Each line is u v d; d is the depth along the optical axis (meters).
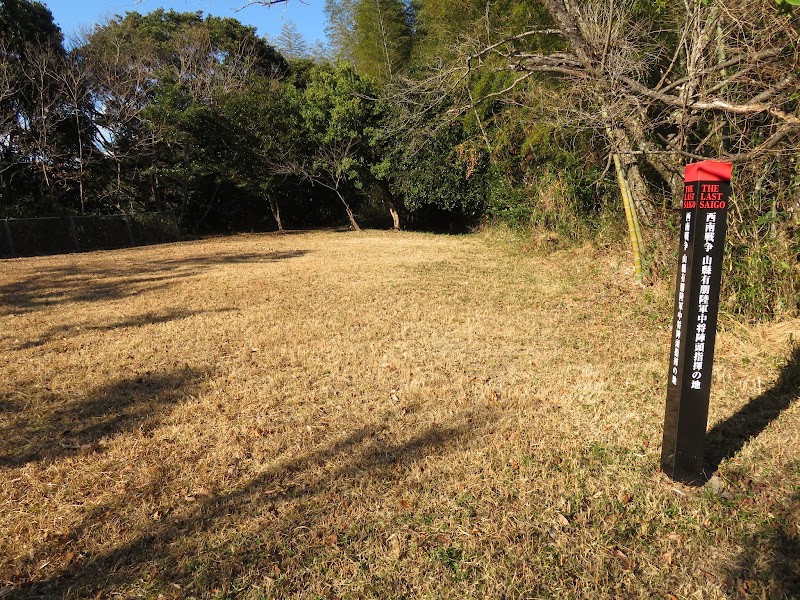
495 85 11.66
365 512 2.71
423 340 5.42
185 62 19.97
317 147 18.77
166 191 21.59
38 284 9.30
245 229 23.44
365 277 9.06
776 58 4.18
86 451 3.33
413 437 3.45
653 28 6.99
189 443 3.41
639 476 2.98
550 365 4.72
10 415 3.86
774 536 2.49
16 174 17.64
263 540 2.51
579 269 8.82
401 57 17.42
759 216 5.28
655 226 6.78
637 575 2.30
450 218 19.47
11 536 2.57
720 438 3.38
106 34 19.86
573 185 10.15
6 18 16.38
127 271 10.67
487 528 2.58
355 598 2.18
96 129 18.78
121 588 2.24
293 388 4.26
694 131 5.52
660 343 5.26
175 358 5.01
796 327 4.86
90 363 4.91
